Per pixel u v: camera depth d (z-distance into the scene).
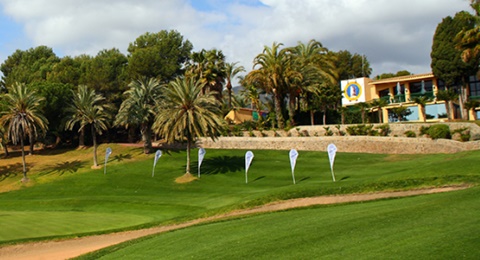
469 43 39.97
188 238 16.17
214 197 31.81
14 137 49.31
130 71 70.25
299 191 24.58
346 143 49.12
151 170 48.00
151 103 55.50
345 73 99.19
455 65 54.41
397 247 10.35
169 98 43.88
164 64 72.38
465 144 40.06
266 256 11.69
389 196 20.83
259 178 39.78
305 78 58.69
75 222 24.25
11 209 33.78
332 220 14.97
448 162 25.97
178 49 79.31
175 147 59.25
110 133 79.69
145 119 54.12
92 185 43.25
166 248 15.11
